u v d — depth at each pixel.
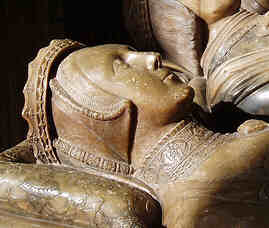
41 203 1.43
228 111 1.88
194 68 2.21
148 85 1.56
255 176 1.41
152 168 1.58
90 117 1.59
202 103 1.96
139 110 1.57
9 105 2.53
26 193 1.45
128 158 1.64
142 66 1.62
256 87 1.79
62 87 1.64
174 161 1.54
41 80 1.66
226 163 1.47
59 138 1.70
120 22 2.72
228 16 2.02
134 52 1.65
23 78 2.57
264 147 1.49
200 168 1.49
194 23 2.16
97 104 1.58
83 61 1.65
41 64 1.68
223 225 1.31
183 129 1.59
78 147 1.66
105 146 1.63
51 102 1.67
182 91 1.57
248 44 1.90
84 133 1.64
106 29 2.76
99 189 1.41
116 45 1.71
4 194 1.48
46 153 1.71
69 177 1.47
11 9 2.48
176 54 2.27
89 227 1.39
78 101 1.61
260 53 1.83
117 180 1.60
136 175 1.61
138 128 1.60
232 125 1.90
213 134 1.60
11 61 2.51
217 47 2.00
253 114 1.82
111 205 1.36
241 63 1.84
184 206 1.39
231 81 1.84
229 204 1.35
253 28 1.93
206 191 1.41
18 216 1.48
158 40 2.35
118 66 1.61
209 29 2.08
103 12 2.75
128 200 1.38
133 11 2.38
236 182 1.41
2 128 2.51
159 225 1.43
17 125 2.58
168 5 2.22
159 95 1.55
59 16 2.70
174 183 1.50
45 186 1.44
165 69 1.62
